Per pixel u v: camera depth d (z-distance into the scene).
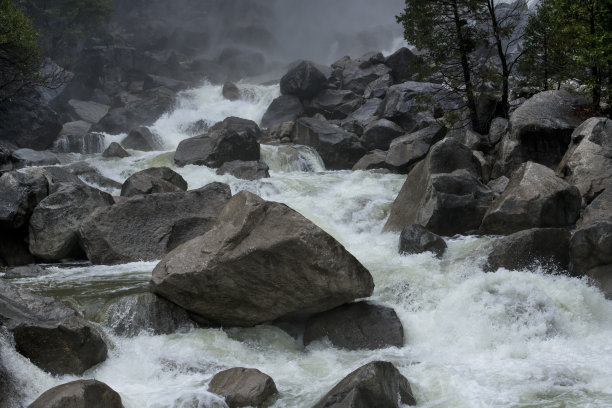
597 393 7.12
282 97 31.83
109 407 6.41
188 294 9.23
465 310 9.66
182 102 35.34
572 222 13.23
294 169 23.94
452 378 7.68
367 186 19.23
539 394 7.15
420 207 14.66
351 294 9.29
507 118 21.03
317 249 8.92
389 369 6.91
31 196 14.11
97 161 23.72
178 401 6.91
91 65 44.06
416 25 21.70
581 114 17.42
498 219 13.40
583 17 17.61
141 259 13.20
